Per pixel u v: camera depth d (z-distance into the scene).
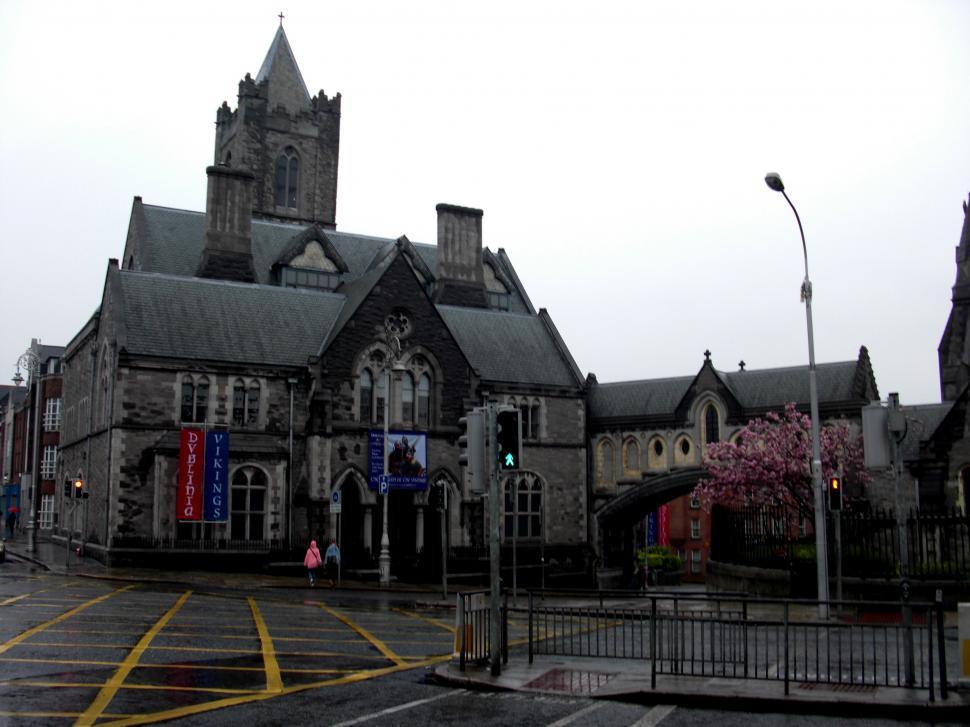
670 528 95.50
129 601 31.02
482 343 65.19
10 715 13.82
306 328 57.44
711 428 61.44
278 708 14.84
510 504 61.31
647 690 16.34
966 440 48.78
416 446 55.28
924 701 15.47
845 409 55.59
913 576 33.16
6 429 109.19
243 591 39.00
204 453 49.19
